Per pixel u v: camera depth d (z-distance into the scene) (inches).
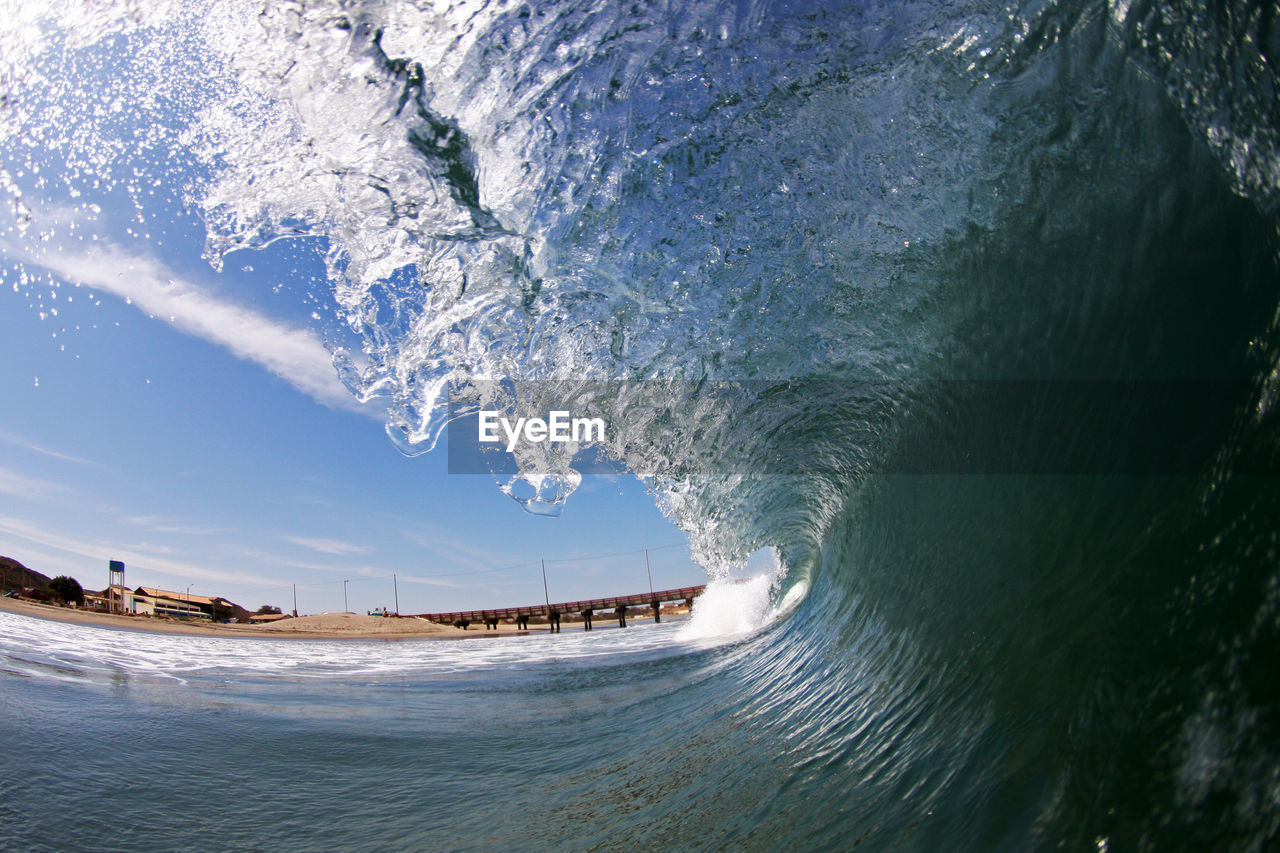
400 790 91.4
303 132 118.9
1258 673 38.8
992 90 91.4
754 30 103.2
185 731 103.2
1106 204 78.5
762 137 114.0
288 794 84.4
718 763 95.4
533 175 121.1
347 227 136.7
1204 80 62.9
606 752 115.3
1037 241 91.6
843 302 131.2
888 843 53.9
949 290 112.3
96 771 79.3
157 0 105.7
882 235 117.6
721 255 132.7
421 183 123.0
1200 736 39.5
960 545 99.3
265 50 106.8
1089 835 40.9
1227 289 57.8
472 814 83.2
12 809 65.7
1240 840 33.0
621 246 134.3
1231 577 45.0
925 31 94.1
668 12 104.5
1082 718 49.9
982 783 53.6
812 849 58.6
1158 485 58.1
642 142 119.7
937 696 76.4
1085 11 78.3
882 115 104.3
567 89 113.4
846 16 97.9
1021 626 69.0
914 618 103.4
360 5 101.1
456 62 108.1
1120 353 71.0
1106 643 53.2
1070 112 83.3
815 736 92.5
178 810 73.8
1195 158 64.6
